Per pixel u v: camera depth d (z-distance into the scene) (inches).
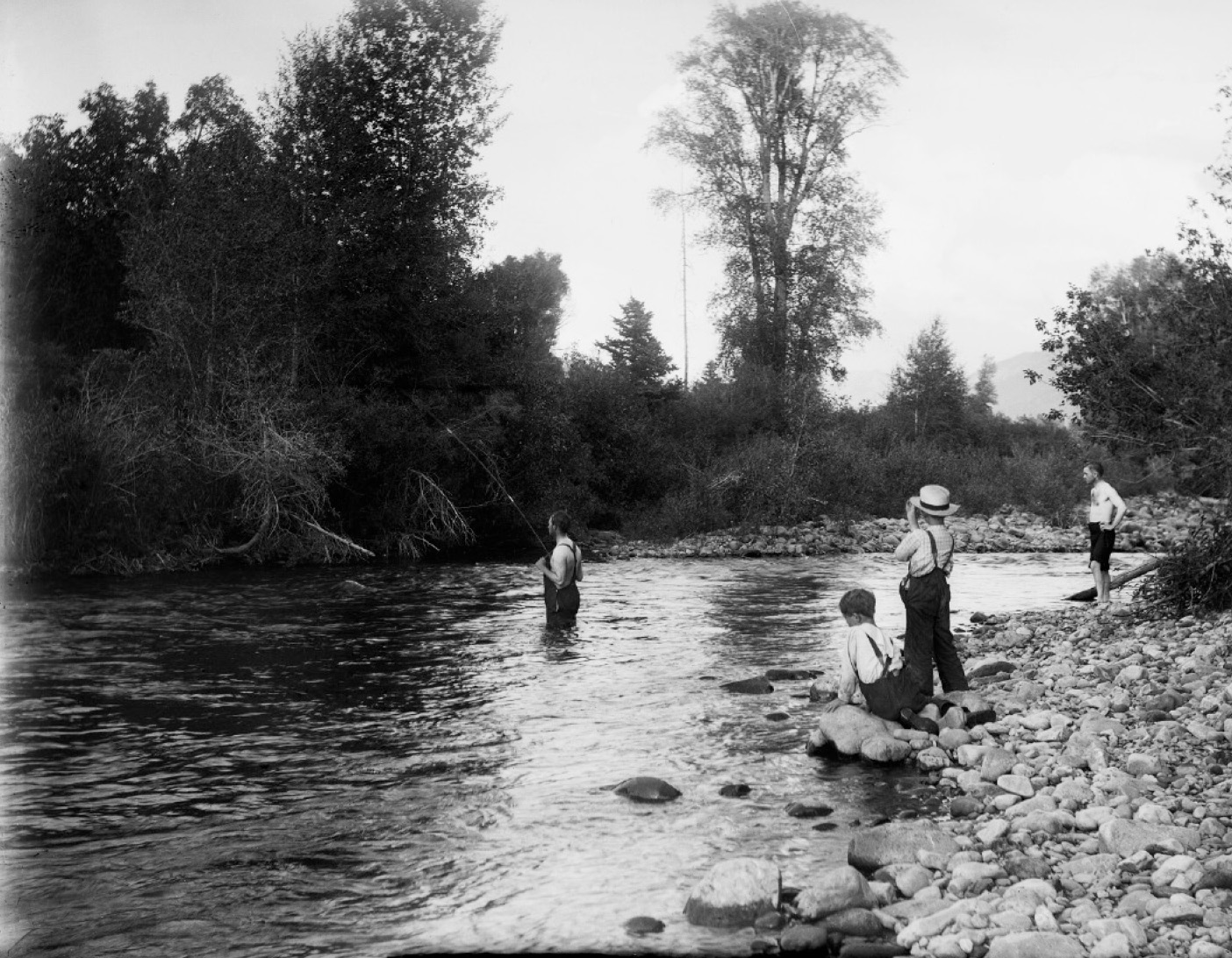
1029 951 187.9
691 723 378.0
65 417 912.9
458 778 314.3
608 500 1384.1
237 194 1040.2
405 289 1131.9
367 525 1103.0
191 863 247.6
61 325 1219.2
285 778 314.8
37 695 427.2
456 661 495.5
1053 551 1154.7
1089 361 536.4
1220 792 264.5
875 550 1171.9
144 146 1296.8
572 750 344.2
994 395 2955.2
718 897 218.2
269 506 956.0
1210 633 440.8
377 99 1139.3
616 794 298.0
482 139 1190.3
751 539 1208.8
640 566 988.6
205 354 1011.9
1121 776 276.1
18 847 258.2
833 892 217.8
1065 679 397.1
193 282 1017.5
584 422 1389.0
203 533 965.2
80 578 848.9
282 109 1133.1
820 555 1116.5
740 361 1777.8
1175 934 191.2
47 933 210.2
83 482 884.0
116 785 308.2
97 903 225.3
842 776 312.7
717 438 1569.9
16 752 343.6
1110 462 1453.0
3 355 990.4
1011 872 229.0
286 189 1081.4
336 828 271.4
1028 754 312.0
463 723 380.2
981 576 890.7
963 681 386.9
